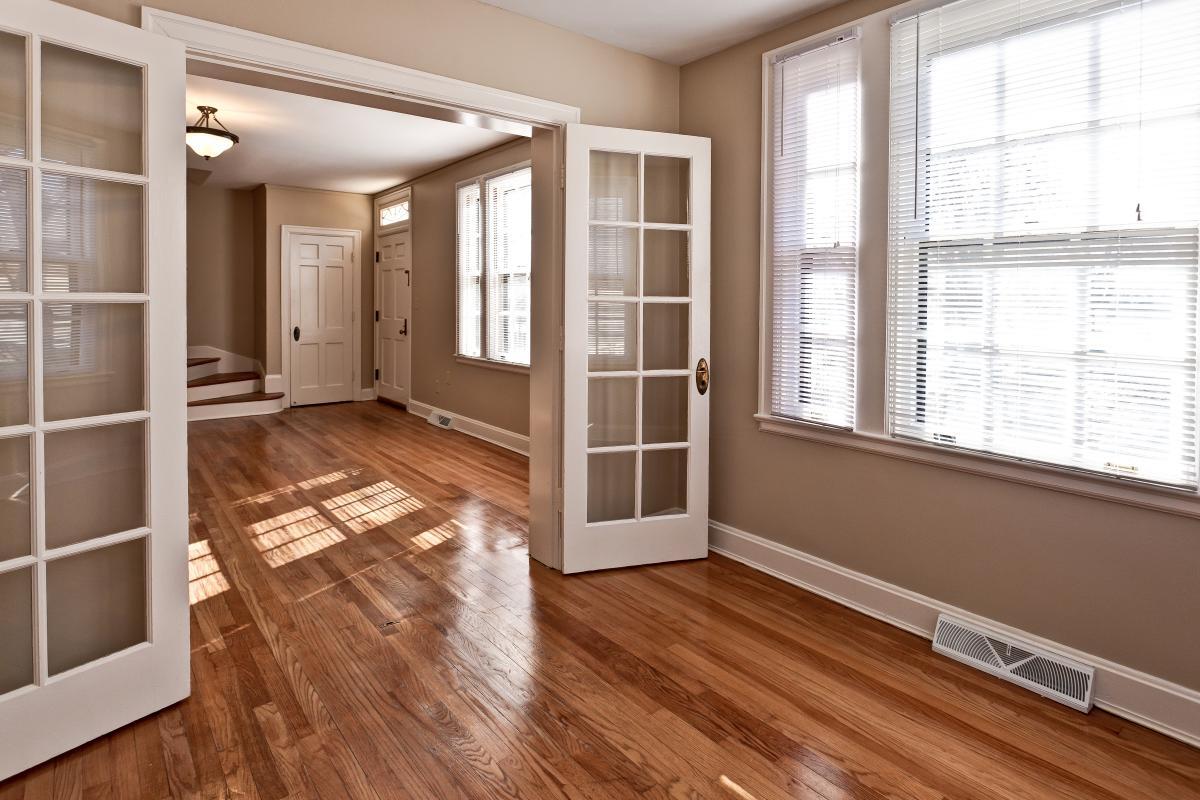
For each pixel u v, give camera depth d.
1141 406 2.16
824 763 1.96
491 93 3.00
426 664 2.48
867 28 2.82
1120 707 2.23
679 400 3.54
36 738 1.87
